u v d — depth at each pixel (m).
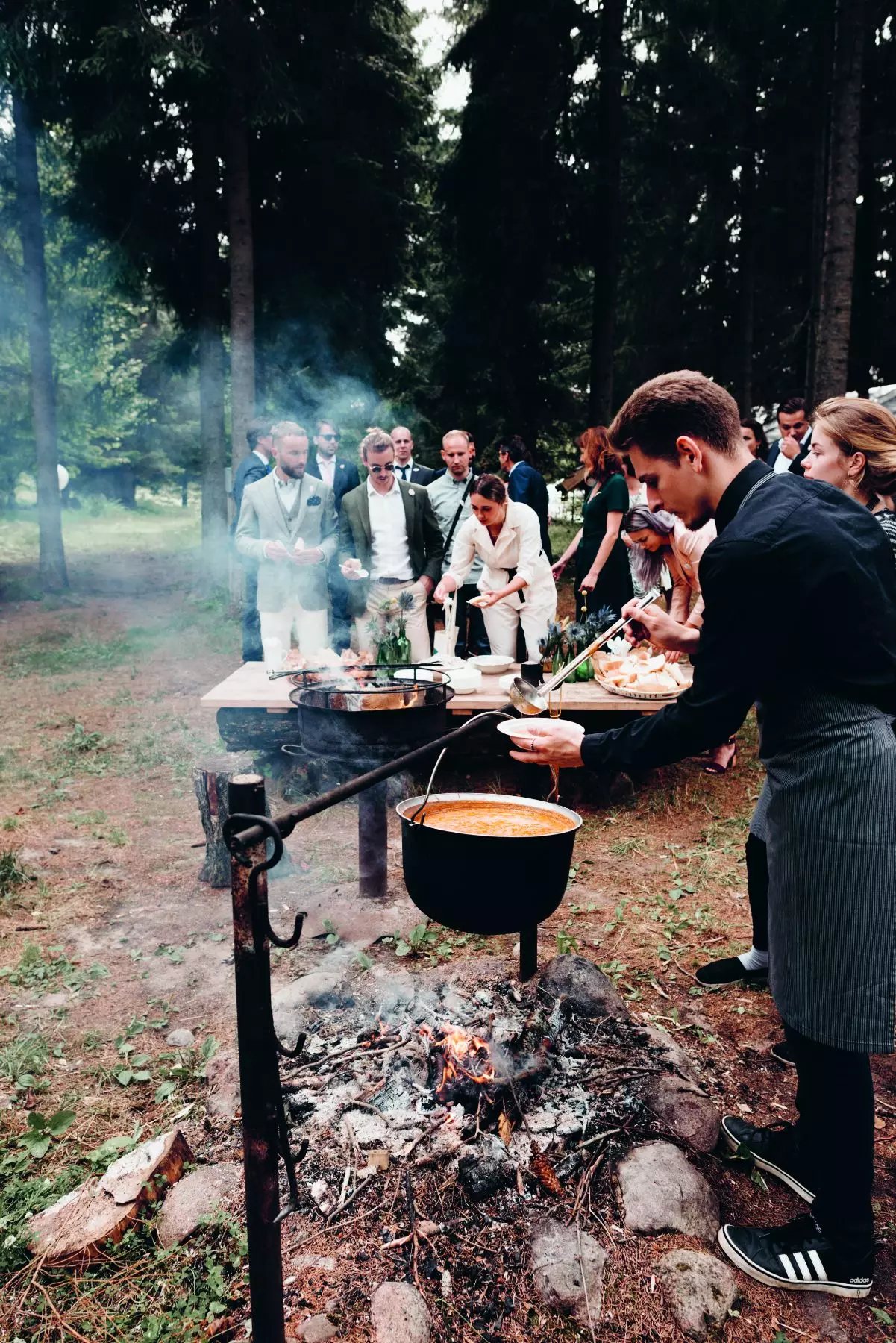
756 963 3.11
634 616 2.46
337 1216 2.01
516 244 13.56
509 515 5.37
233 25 9.63
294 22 11.16
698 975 3.17
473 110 13.21
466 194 13.84
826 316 8.30
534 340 14.55
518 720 2.08
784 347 15.38
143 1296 1.87
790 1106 2.51
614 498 6.11
